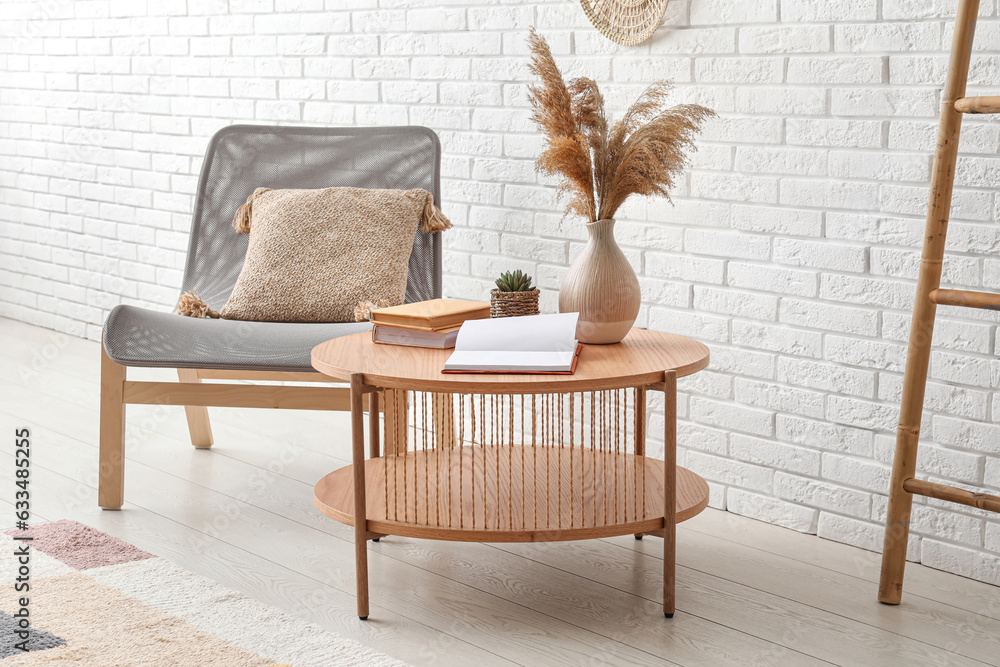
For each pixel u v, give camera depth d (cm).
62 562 189
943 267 187
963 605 177
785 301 210
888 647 162
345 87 292
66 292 396
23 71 398
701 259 224
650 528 170
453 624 169
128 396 215
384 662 154
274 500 228
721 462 226
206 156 261
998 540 184
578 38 239
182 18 334
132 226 365
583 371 165
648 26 224
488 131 260
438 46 268
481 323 179
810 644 163
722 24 213
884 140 191
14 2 396
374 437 212
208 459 256
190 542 203
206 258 255
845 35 195
